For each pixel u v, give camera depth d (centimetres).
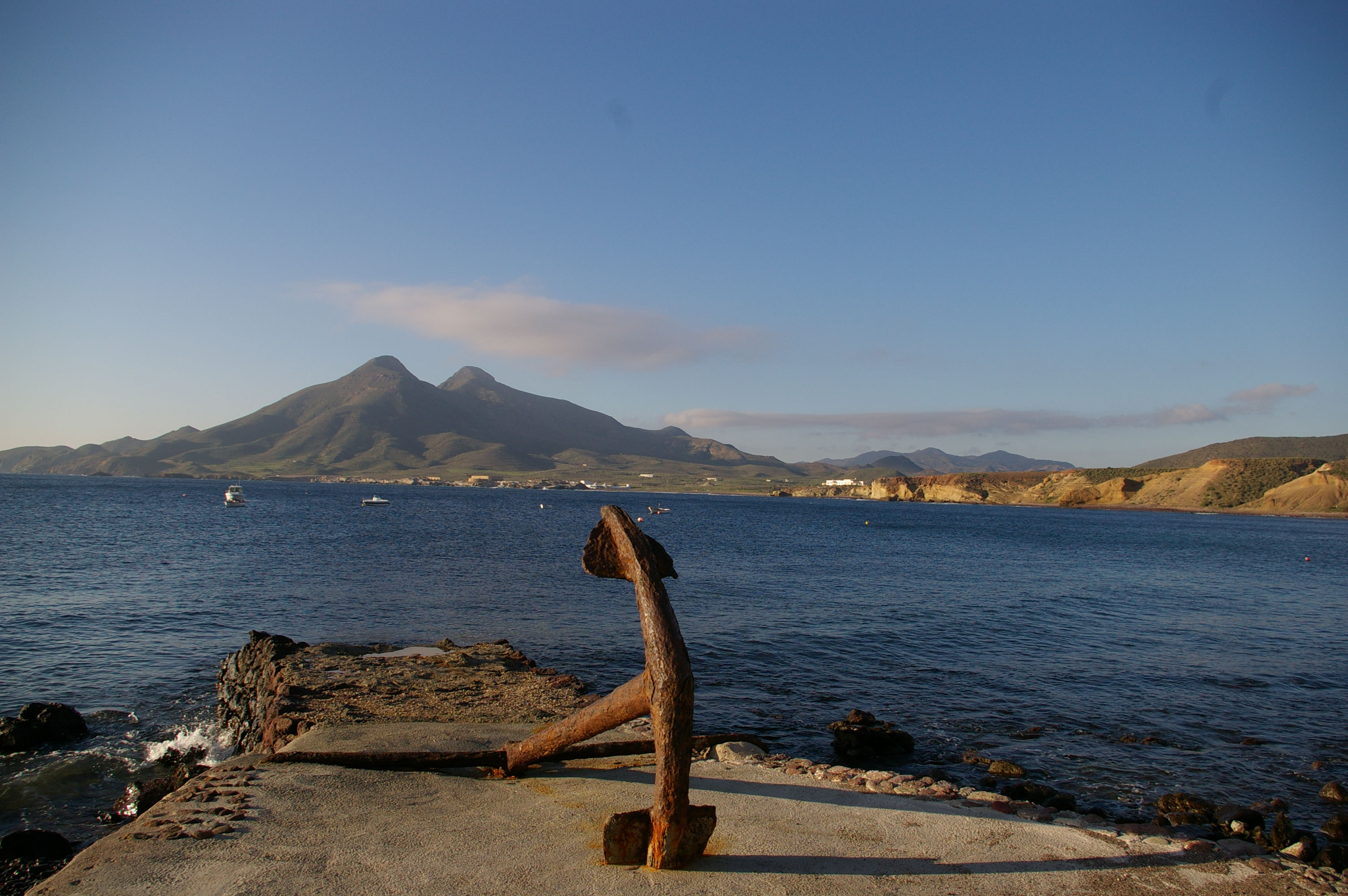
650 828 496
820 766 785
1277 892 507
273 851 498
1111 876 519
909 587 3459
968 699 1584
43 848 850
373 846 515
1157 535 9800
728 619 2378
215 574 3091
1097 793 1090
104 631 1994
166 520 6731
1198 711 1548
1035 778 1142
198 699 1480
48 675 1595
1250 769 1212
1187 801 975
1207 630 2581
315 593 2647
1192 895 496
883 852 539
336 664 1294
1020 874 512
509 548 4659
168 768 1158
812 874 493
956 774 1152
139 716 1376
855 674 1758
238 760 724
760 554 5019
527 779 685
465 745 793
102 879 452
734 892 460
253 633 1514
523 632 2069
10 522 5731
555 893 449
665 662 484
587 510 12762
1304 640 2444
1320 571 5222
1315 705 1627
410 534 5734
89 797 1047
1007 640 2247
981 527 10781
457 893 445
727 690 1581
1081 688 1705
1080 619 2731
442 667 1323
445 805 607
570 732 650
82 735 1271
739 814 609
